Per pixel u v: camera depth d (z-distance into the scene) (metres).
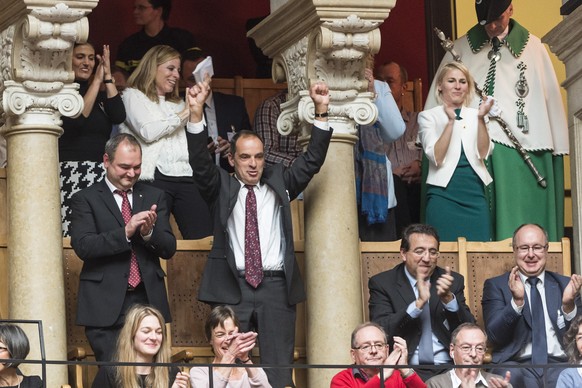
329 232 39.97
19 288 38.19
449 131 41.75
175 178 41.91
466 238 41.69
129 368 34.06
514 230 43.00
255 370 35.22
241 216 38.25
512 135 43.56
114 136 38.41
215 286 37.84
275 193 38.50
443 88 42.00
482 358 36.06
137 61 47.88
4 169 40.19
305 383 40.38
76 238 37.28
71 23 38.28
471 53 44.75
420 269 38.25
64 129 41.53
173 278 40.22
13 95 38.44
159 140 41.94
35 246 38.28
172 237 37.75
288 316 38.03
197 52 46.81
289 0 40.16
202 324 40.25
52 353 37.94
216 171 38.03
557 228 44.22
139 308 34.59
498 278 39.22
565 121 44.62
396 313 37.88
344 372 35.34
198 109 37.72
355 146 43.06
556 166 44.53
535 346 38.44
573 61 43.97
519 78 44.31
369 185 42.84
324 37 39.47
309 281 40.03
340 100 40.22
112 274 37.31
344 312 39.78
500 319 38.44
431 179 42.00
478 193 41.84
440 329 38.28
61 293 38.41
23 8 37.88
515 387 37.91
